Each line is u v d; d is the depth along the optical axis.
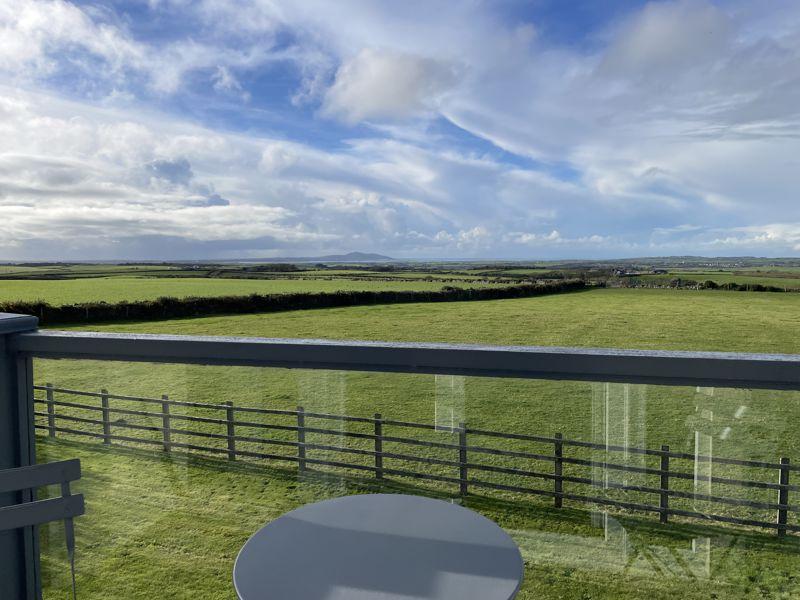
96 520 1.21
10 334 1.26
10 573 1.22
